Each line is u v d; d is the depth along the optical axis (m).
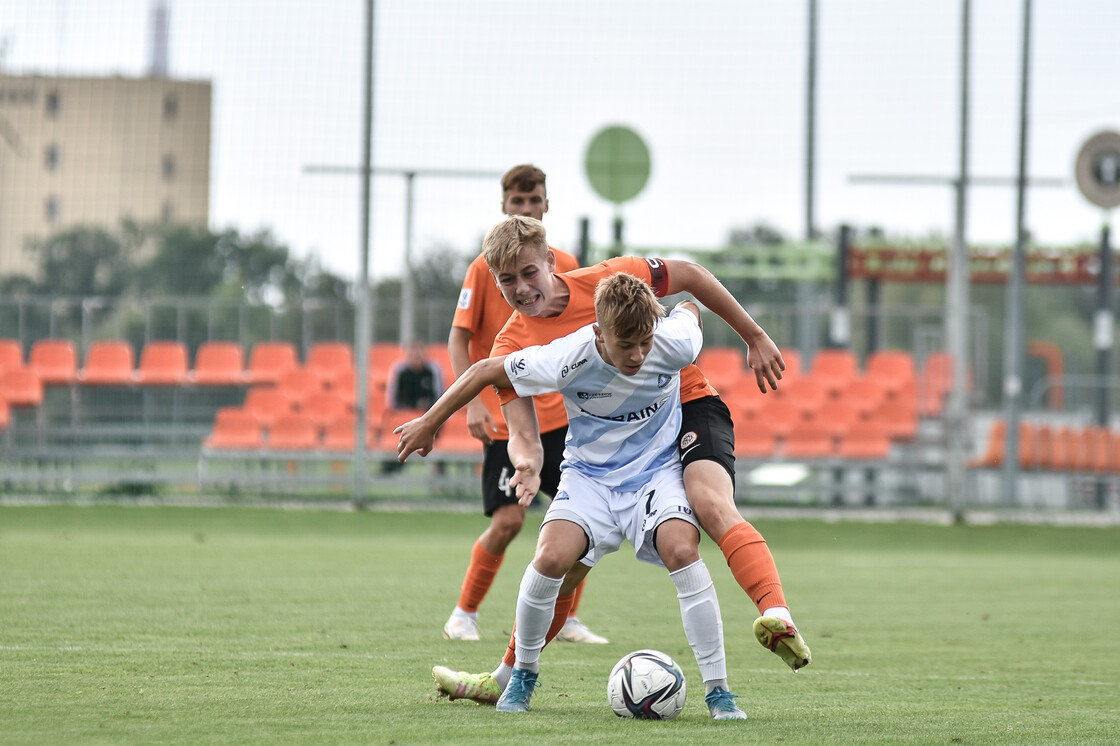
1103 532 45.62
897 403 52.94
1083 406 59.25
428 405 48.59
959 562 36.50
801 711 13.47
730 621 22.48
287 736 11.36
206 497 47.91
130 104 55.03
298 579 27.28
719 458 13.21
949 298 48.31
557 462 18.84
